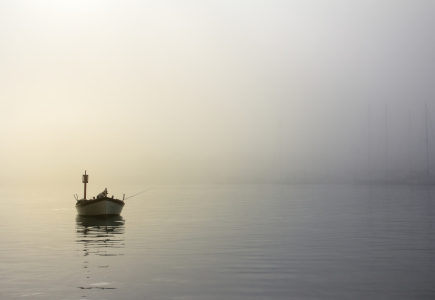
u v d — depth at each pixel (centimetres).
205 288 1516
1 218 4350
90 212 4409
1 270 1806
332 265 1875
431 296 1423
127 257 2080
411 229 3155
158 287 1534
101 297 1417
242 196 10438
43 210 5647
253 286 1539
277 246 2386
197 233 2994
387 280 1619
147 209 5697
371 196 9550
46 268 1839
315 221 3825
